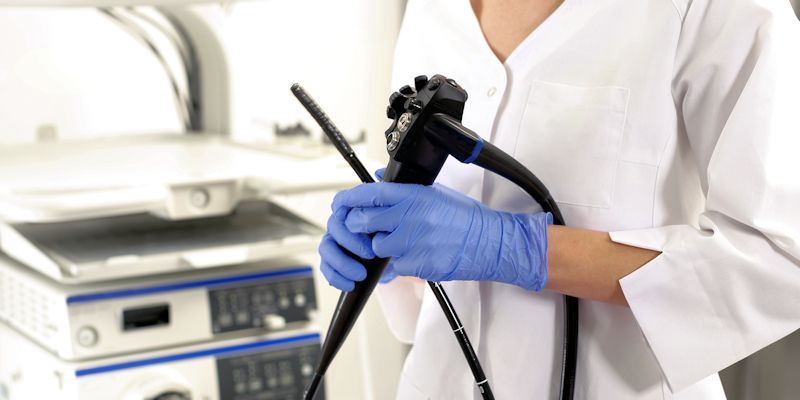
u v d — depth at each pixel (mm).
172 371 1334
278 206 1661
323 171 1464
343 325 938
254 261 1482
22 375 1461
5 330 1522
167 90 1994
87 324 1294
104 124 1945
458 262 911
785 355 1504
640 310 908
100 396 1288
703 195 1036
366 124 1980
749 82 875
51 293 1315
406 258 906
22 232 1502
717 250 886
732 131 880
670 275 898
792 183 870
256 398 1384
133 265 1312
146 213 1649
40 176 1436
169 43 1967
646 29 953
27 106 1868
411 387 1123
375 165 1493
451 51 1091
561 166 976
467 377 1054
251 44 2008
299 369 1417
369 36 1962
